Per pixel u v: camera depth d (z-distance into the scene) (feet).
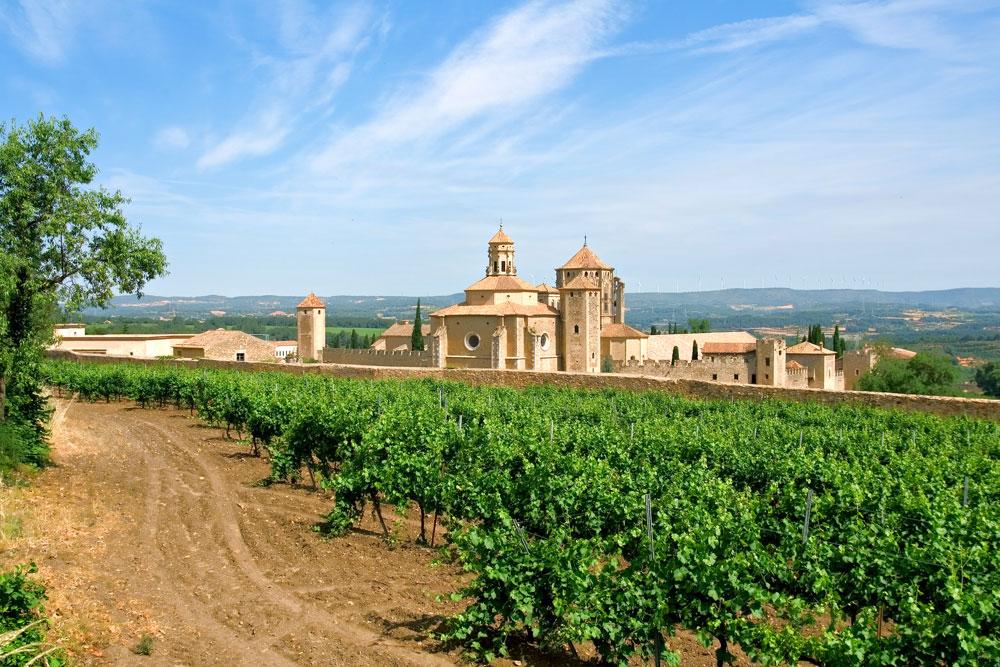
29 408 77.05
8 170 69.21
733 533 34.96
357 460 55.01
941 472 53.62
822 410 96.37
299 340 274.16
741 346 269.64
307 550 47.96
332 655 32.65
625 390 123.24
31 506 53.11
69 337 233.14
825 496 45.16
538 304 216.54
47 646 29.89
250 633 34.71
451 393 115.44
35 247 71.05
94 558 43.88
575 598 31.04
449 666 31.96
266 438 80.28
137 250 74.95
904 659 26.78
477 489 48.26
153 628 34.55
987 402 94.22
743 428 76.84
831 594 32.19
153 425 105.91
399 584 42.11
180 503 58.70
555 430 71.67
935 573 31.99
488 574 32.99
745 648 28.76
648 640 31.17
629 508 44.06
